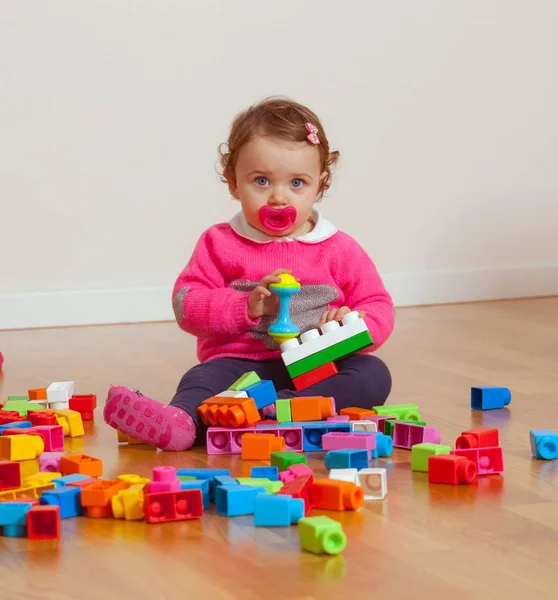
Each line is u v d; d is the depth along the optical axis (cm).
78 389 185
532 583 83
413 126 309
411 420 139
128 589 83
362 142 305
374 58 302
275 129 159
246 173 161
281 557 90
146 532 98
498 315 285
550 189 328
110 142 281
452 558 89
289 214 161
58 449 137
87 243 283
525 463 125
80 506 104
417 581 84
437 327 261
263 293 152
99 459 129
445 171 315
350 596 81
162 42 281
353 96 302
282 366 161
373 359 158
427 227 315
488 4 312
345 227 307
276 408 138
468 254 321
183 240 291
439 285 317
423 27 306
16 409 158
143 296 288
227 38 287
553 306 304
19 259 278
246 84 290
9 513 97
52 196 278
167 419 134
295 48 294
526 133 322
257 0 288
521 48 318
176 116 285
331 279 168
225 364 157
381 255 312
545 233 329
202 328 159
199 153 288
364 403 152
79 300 283
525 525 99
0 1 269
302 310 164
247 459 130
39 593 83
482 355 215
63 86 275
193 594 82
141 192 285
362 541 94
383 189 309
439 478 115
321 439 133
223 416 134
